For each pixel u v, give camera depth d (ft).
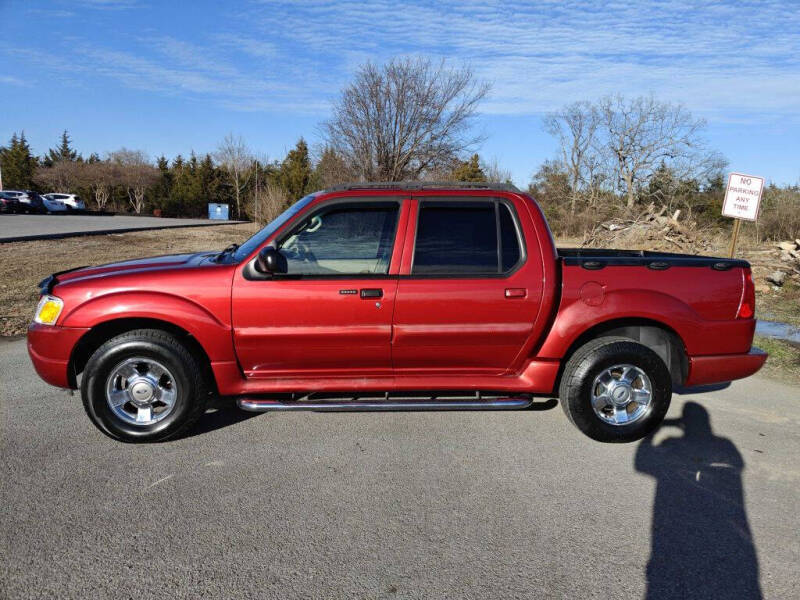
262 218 98.12
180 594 7.84
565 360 13.52
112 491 10.64
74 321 12.09
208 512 9.97
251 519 9.77
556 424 14.32
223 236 82.64
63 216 118.11
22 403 15.14
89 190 205.16
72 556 8.64
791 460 12.37
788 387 17.71
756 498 10.73
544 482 11.27
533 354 13.12
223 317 12.25
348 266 12.67
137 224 99.04
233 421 14.25
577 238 103.91
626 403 13.07
